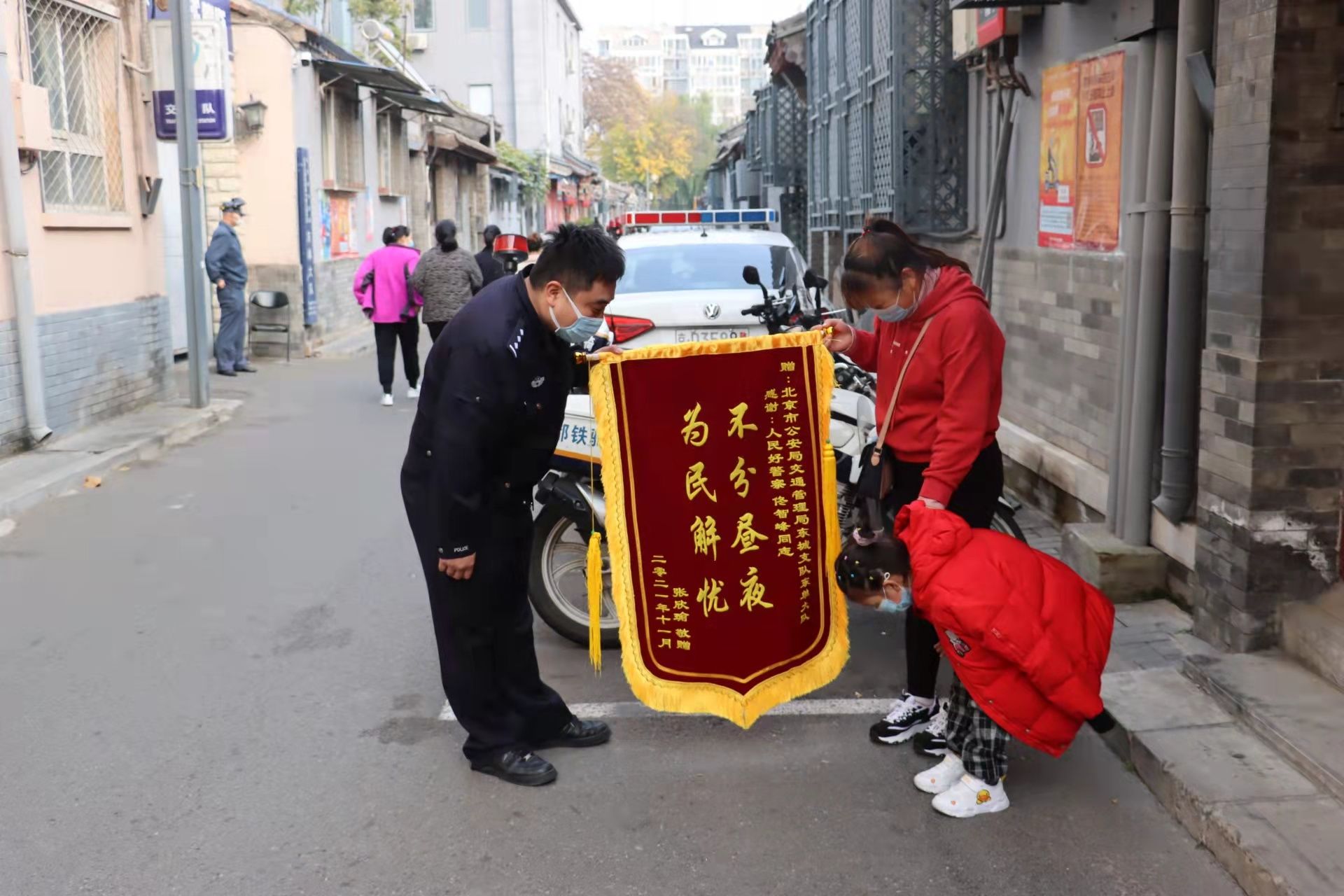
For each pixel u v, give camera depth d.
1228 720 4.12
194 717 4.59
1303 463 4.37
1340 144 4.17
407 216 23.89
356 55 19.30
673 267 8.00
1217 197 4.52
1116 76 6.00
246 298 15.64
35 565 6.43
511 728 4.13
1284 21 4.10
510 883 3.47
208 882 3.47
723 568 4.11
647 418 4.02
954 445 3.97
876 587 3.82
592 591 4.17
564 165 49.72
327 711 4.65
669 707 4.12
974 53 8.20
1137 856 3.56
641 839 3.70
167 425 9.76
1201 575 4.77
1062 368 6.90
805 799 3.95
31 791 4.00
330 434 10.15
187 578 6.23
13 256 8.36
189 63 10.55
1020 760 4.18
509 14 45.41
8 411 8.45
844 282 4.12
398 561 6.52
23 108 8.25
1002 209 7.99
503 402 3.75
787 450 4.11
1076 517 6.64
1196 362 5.11
